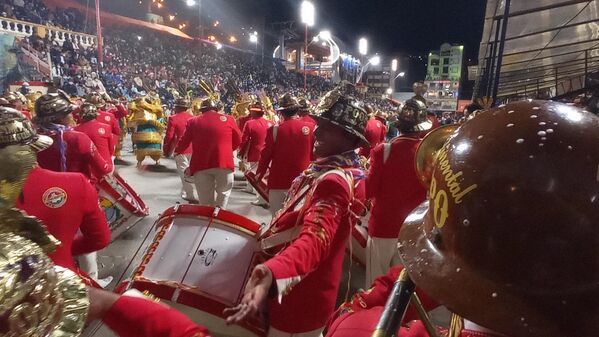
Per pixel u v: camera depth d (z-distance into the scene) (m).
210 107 6.04
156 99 11.02
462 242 0.80
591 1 5.36
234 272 2.36
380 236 3.55
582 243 0.71
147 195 7.91
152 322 0.99
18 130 1.08
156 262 2.46
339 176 1.89
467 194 0.79
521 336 0.74
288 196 2.27
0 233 0.84
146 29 41.69
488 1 5.63
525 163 0.74
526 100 0.86
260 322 2.12
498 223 0.74
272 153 5.32
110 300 1.01
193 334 0.99
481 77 9.34
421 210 1.16
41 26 24.69
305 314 2.04
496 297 0.77
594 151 0.74
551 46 7.83
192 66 39.50
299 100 6.80
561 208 0.71
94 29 34.03
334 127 2.02
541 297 0.75
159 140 10.95
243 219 2.44
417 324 1.15
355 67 60.28
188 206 2.52
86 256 3.45
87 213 2.31
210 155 5.94
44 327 0.83
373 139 7.96
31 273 0.82
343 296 3.83
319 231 1.71
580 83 12.48
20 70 18.67
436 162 0.95
